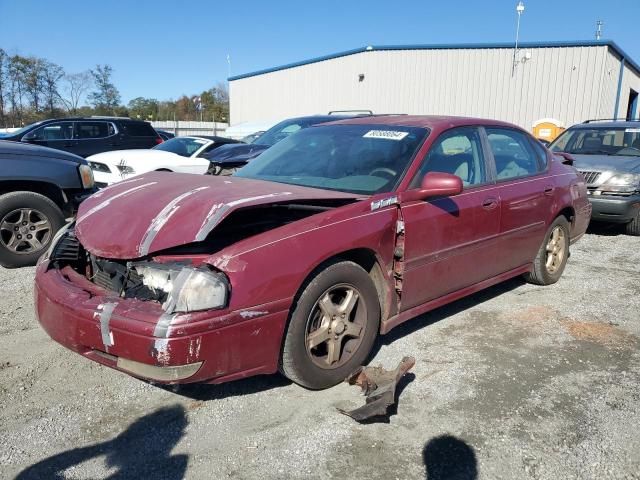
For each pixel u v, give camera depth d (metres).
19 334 4.01
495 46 22.00
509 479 2.54
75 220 3.52
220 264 2.73
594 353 3.87
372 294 3.36
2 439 2.78
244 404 3.12
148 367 2.64
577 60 20.50
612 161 8.29
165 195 3.24
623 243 7.66
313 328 3.13
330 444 2.76
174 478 2.51
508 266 4.62
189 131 41.56
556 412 3.09
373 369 3.34
